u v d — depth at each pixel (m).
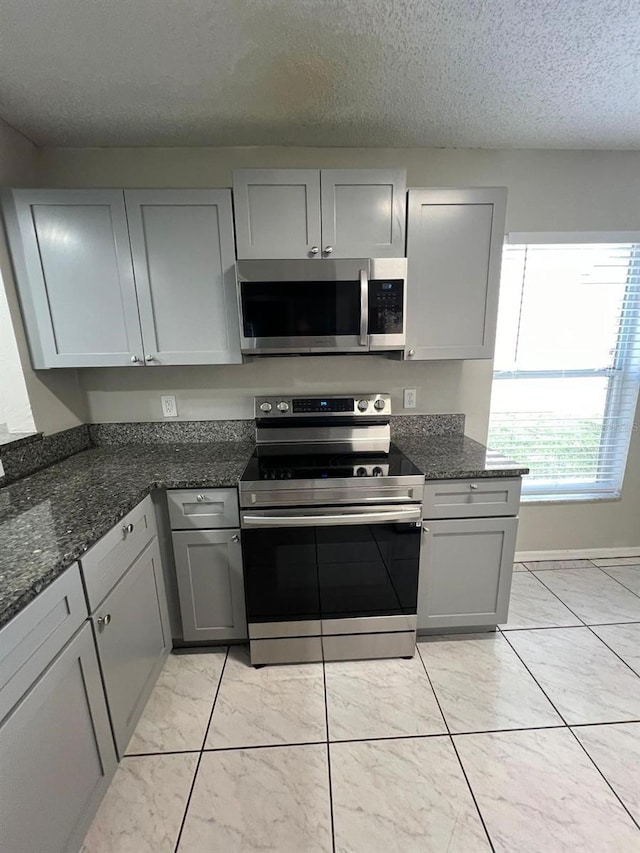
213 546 1.70
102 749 1.20
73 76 1.38
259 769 1.32
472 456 1.91
